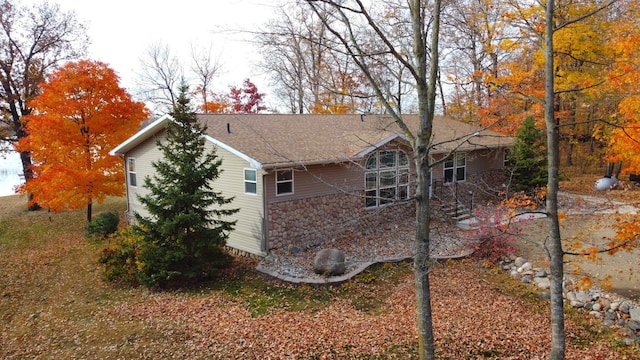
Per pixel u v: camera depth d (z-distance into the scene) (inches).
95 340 337.4
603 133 625.3
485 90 770.8
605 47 513.7
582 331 346.3
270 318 363.6
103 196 693.9
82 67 652.7
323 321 356.5
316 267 466.9
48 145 638.5
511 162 784.3
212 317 369.1
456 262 503.5
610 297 394.6
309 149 553.6
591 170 1010.1
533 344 315.6
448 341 319.6
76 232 705.6
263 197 512.7
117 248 488.4
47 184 624.1
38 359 312.0
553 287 244.7
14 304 428.8
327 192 582.6
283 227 534.9
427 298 225.3
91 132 664.4
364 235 612.7
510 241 563.8
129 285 470.0
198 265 459.8
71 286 474.6
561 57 569.3
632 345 319.0
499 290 429.7
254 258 531.8
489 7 502.3
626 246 278.7
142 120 730.8
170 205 449.1
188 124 458.3
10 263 554.3
